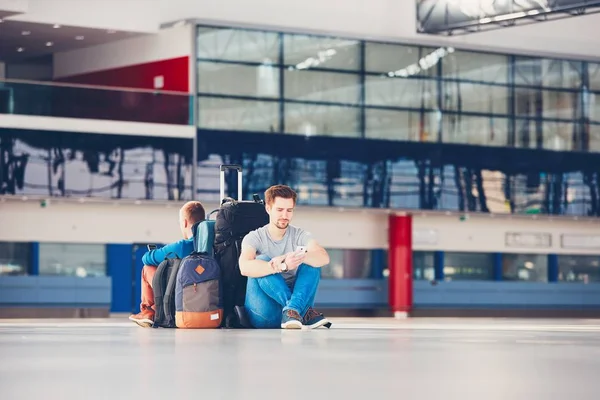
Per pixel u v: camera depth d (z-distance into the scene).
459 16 34.22
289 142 33.94
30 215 32.53
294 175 34.03
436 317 36.69
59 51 35.62
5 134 31.09
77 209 32.91
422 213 36.53
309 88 34.25
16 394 4.14
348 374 5.05
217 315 11.36
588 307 38.97
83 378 4.83
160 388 4.39
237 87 33.31
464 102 36.28
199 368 5.40
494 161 36.69
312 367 5.46
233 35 33.19
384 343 7.95
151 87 33.47
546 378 4.91
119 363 5.74
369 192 34.97
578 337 9.88
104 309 32.59
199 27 32.72
